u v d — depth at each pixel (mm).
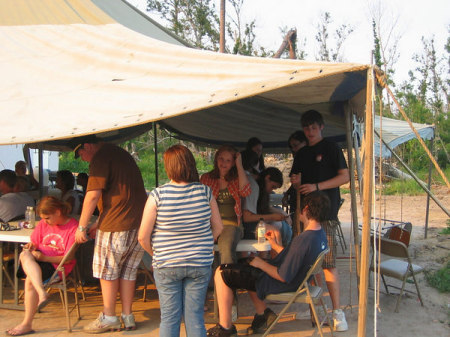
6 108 3555
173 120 7660
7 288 5043
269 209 4914
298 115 6000
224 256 3840
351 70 2836
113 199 3727
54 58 4207
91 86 3654
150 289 5125
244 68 3178
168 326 3033
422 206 12188
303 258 3406
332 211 4059
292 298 3439
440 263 6363
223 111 6488
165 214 3010
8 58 4293
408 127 8680
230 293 3699
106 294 3855
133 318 3994
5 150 11625
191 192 3078
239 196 4086
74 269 4504
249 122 6824
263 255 4871
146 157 24859
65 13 4859
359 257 4090
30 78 3961
